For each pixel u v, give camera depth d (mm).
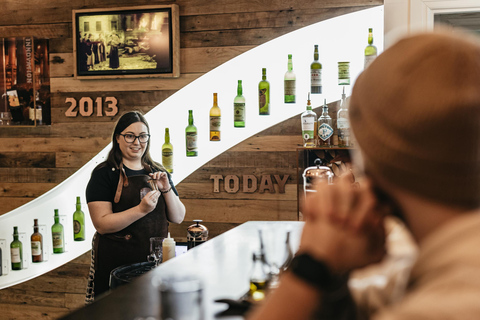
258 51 3645
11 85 3900
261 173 3668
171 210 3047
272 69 3637
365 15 3506
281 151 3639
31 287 3926
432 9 3420
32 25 3926
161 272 1439
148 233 2920
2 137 3986
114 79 3824
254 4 3633
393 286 895
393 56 452
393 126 435
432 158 420
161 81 3777
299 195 3594
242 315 1050
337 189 524
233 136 3705
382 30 3494
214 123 3635
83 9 3795
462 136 411
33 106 3873
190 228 2559
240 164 3699
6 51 3908
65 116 3896
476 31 3512
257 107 3662
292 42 3600
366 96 460
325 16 3549
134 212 2803
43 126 3930
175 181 3791
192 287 1028
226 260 1603
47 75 3902
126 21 3729
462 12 3447
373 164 458
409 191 443
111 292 1217
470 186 421
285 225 2428
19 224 3961
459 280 381
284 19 3602
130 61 3738
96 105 3848
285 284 525
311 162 3582
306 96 3602
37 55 3885
